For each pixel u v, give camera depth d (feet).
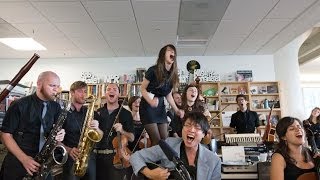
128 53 21.67
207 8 13.89
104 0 12.70
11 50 20.35
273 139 7.93
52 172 7.34
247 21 15.72
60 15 14.24
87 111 9.68
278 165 6.06
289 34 18.01
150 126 7.56
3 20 14.73
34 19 14.71
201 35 18.11
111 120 10.14
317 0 13.25
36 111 6.96
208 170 5.58
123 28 16.28
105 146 9.89
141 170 5.75
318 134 7.70
